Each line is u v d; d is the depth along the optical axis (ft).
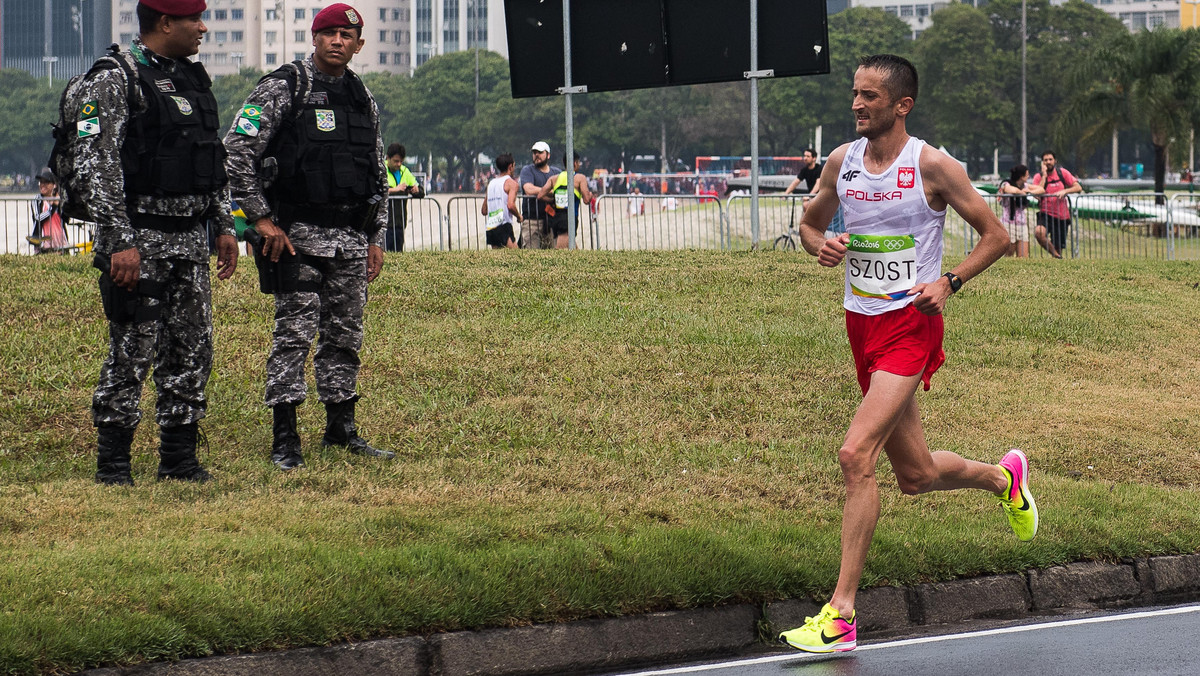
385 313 36.52
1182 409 32.22
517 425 27.37
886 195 16.90
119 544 17.98
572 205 54.39
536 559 17.81
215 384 28.76
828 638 16.20
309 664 15.17
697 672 16.11
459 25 476.54
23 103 395.55
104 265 20.47
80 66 527.40
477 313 37.24
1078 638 17.54
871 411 16.63
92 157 20.01
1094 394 33.22
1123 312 42.98
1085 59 142.20
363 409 27.96
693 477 24.22
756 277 44.19
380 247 24.53
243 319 34.68
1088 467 26.94
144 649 14.61
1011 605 19.44
